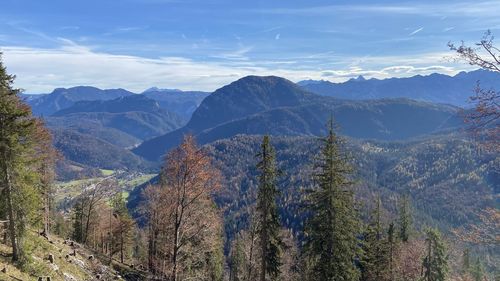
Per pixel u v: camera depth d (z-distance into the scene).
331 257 27.73
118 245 56.00
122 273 40.31
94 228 58.94
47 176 37.81
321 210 28.06
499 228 11.98
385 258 40.12
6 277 21.38
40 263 26.31
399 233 51.16
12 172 25.84
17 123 25.25
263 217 32.47
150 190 33.78
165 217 28.05
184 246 28.03
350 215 29.08
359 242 29.80
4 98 24.53
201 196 25.25
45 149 36.31
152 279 37.88
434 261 41.72
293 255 46.22
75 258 33.22
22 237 25.89
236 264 56.59
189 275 35.59
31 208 27.53
